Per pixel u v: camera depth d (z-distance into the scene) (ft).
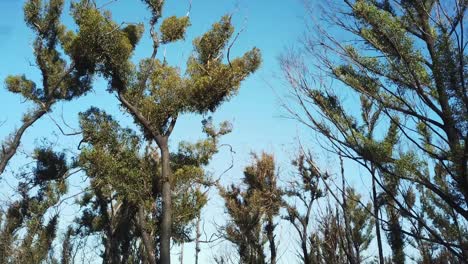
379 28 37.35
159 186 61.41
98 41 58.80
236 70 59.26
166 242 53.72
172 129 59.93
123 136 63.67
